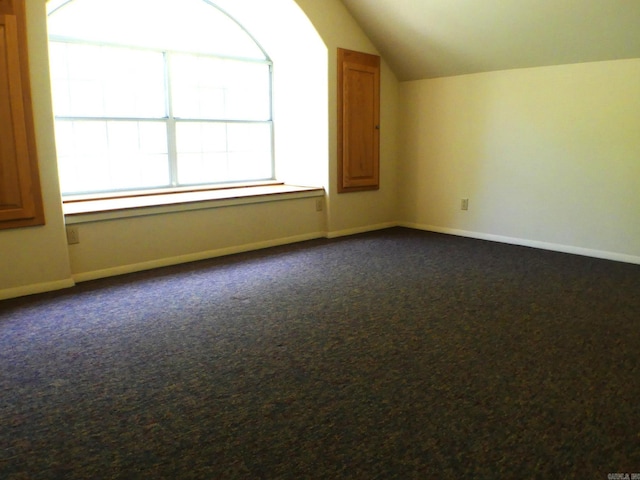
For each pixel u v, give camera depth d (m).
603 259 4.05
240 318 2.79
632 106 3.78
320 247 4.51
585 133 4.05
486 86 4.61
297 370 2.17
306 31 4.55
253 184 5.07
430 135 5.14
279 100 5.12
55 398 1.96
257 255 4.22
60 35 3.89
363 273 3.65
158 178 4.54
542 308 2.90
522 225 4.57
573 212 4.22
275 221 4.55
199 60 4.64
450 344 2.42
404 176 5.45
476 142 4.77
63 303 3.04
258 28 4.81
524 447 1.63
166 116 4.50
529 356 2.29
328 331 2.60
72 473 1.53
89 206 3.65
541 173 4.37
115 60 4.18
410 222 5.49
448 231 5.15
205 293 3.22
